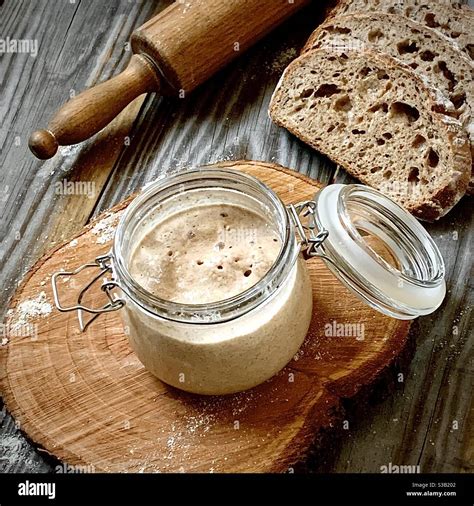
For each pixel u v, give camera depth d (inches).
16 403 18.1
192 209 18.0
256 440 17.6
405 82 21.8
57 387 18.3
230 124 24.5
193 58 23.8
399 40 23.0
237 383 17.1
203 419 17.8
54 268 20.1
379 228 18.7
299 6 25.7
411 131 21.9
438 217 21.6
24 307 19.4
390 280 17.2
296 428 17.6
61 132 22.7
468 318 20.2
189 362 16.6
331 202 17.7
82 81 25.6
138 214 17.2
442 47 22.5
